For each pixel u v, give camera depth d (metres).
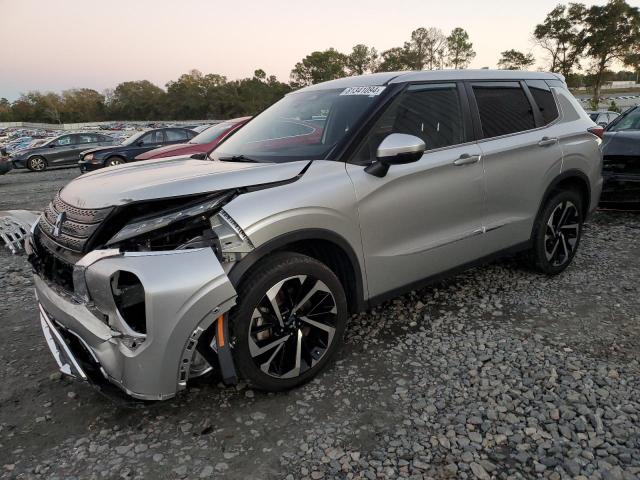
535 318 3.51
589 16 74.50
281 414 2.55
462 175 3.31
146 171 2.87
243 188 2.50
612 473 2.09
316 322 2.76
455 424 2.43
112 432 2.47
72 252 2.42
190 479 2.14
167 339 2.20
